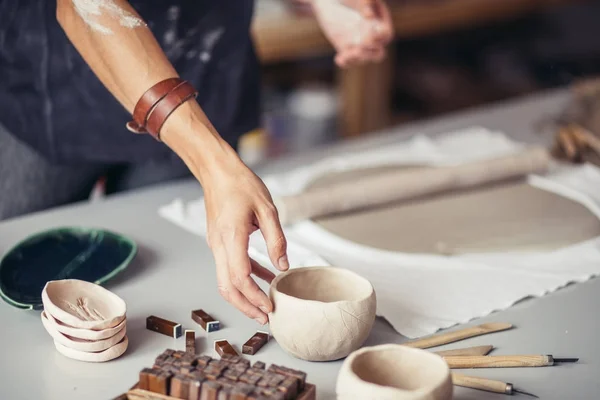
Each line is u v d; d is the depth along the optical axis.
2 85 1.40
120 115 1.43
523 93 3.17
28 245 1.19
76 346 0.93
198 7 1.43
